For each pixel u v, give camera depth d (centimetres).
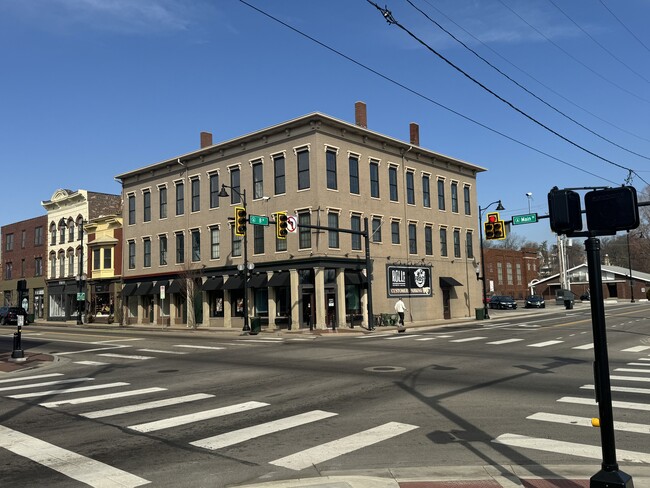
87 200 5603
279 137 3741
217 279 4084
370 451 740
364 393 1176
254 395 1183
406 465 677
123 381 1450
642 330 2859
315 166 3531
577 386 1227
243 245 3928
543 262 14875
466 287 4788
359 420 923
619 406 996
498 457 704
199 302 4262
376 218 3953
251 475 649
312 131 3562
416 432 836
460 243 4797
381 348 2195
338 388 1246
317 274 3484
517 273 9119
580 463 677
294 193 3631
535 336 2627
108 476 648
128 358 2038
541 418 915
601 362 523
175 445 787
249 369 1622
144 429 887
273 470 666
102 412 1033
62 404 1125
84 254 5528
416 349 2130
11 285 6638
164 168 4600
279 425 898
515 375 1406
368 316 3366
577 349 2041
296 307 3553
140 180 4841
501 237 2698
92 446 786
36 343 2823
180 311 4484
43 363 1944
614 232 536
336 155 3681
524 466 664
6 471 673
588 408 988
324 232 3519
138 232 4844
